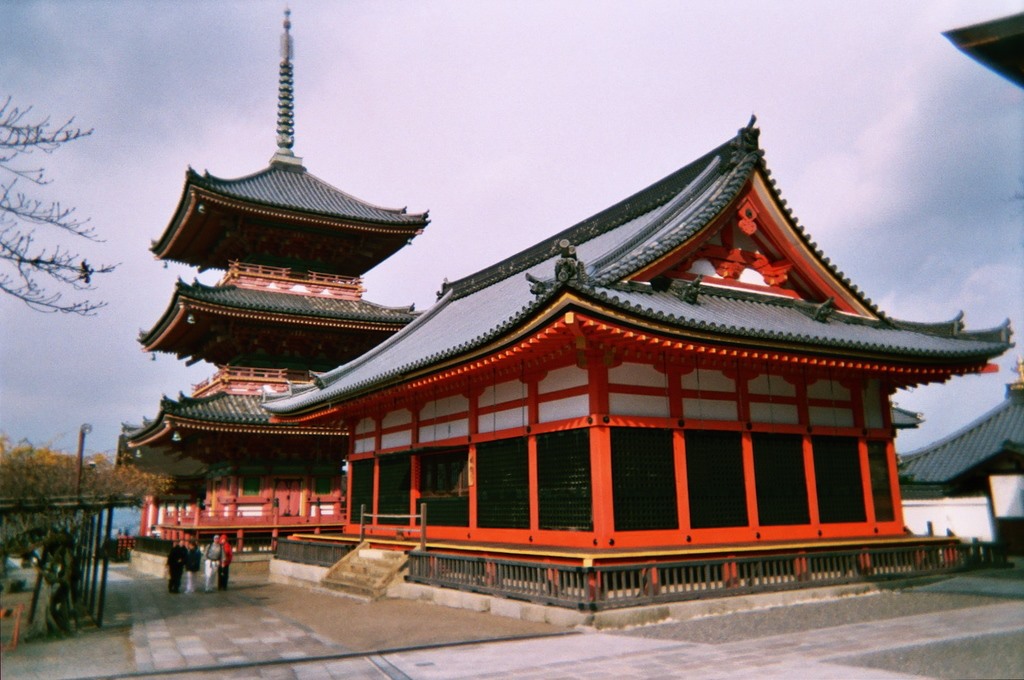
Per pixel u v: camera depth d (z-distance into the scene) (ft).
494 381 81.61
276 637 57.47
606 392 66.28
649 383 69.62
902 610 60.49
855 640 48.42
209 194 150.61
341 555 99.04
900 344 83.51
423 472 96.78
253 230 163.73
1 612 61.41
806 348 71.10
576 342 62.69
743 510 72.33
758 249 87.71
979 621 53.83
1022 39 25.44
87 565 66.59
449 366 77.71
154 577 131.44
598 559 60.75
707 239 79.77
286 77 198.80
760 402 76.69
